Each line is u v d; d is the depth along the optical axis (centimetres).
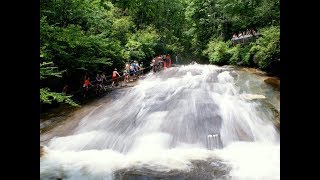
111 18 1994
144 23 2666
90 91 1512
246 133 930
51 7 1112
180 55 3531
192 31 3180
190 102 1166
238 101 1138
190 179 670
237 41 2409
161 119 1041
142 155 829
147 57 2516
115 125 1038
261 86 1302
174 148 872
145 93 1385
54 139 970
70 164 786
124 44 2144
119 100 1328
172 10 3306
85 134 995
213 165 742
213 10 2794
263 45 1602
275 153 809
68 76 1437
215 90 1327
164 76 1859
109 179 689
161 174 699
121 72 1870
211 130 949
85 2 1314
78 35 829
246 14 1998
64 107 1298
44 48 893
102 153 864
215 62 2448
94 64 1497
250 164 741
